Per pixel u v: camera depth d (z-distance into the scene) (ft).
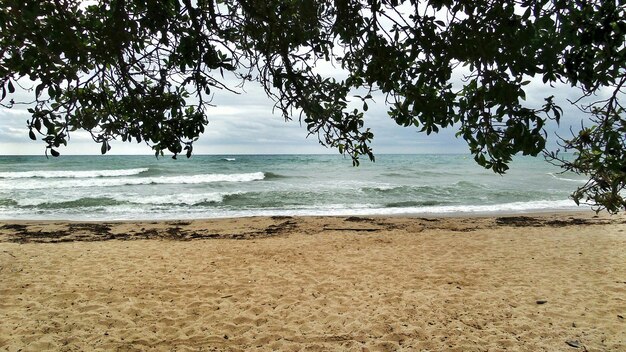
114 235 37.81
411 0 7.52
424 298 20.77
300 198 65.92
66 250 30.60
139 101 9.20
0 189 71.72
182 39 8.46
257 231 39.75
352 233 38.27
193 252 30.40
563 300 20.40
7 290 21.52
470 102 7.24
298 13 9.32
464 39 6.83
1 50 7.17
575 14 6.21
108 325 17.76
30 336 16.44
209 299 20.83
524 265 26.91
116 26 7.92
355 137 10.07
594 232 38.34
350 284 23.04
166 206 58.13
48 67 7.52
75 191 70.13
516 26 6.37
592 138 7.61
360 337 16.67
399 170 126.52
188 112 9.61
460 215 51.13
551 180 97.96
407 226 42.16
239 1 8.99
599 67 6.42
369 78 8.66
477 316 18.56
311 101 9.83
